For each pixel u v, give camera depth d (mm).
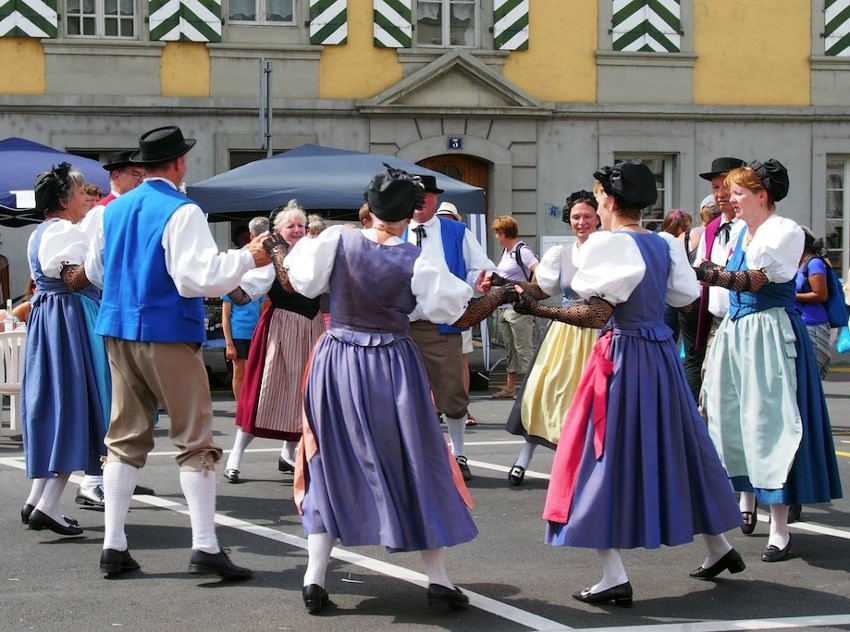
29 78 16359
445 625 4430
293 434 7211
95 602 4695
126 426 5098
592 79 17969
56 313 5836
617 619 4527
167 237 4879
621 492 4617
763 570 5309
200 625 4406
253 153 17281
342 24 17109
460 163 17906
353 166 12297
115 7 16672
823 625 4473
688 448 4770
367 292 4516
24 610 4586
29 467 5781
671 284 4914
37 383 5801
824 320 7797
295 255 4645
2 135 16234
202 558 4977
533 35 17781
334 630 4359
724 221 6648
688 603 4766
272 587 4930
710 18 18250
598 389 4645
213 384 13312
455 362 7402
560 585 5023
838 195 18969
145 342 4918
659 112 18062
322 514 4484
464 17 17734
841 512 6590
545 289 6863
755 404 5402
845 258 18922
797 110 18422
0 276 14359
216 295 4883
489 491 7125
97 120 16500
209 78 16859
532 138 17750
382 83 17359
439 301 4480
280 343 7176
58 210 5820
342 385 4496
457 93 17438
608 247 4629
